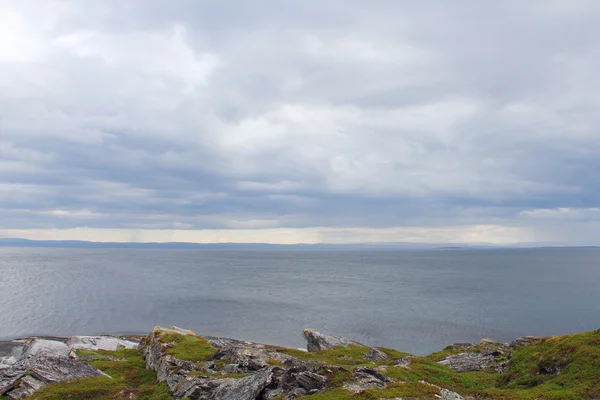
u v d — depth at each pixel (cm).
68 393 3656
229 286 19350
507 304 13950
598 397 2709
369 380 2873
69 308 12862
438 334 9900
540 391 2936
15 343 8600
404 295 16275
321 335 6900
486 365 4566
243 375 3769
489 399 2780
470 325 10756
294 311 12750
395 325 10788
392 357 6081
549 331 10150
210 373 3888
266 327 10662
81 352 6050
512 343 6125
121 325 10869
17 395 3719
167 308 13175
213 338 7825
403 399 2414
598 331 3616
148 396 3794
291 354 5816
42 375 4019
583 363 3178
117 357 5812
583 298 15262
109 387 3900
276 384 2995
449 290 17862
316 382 2848
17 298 14575
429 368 4169
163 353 4738
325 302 14475
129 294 16112
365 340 9438
